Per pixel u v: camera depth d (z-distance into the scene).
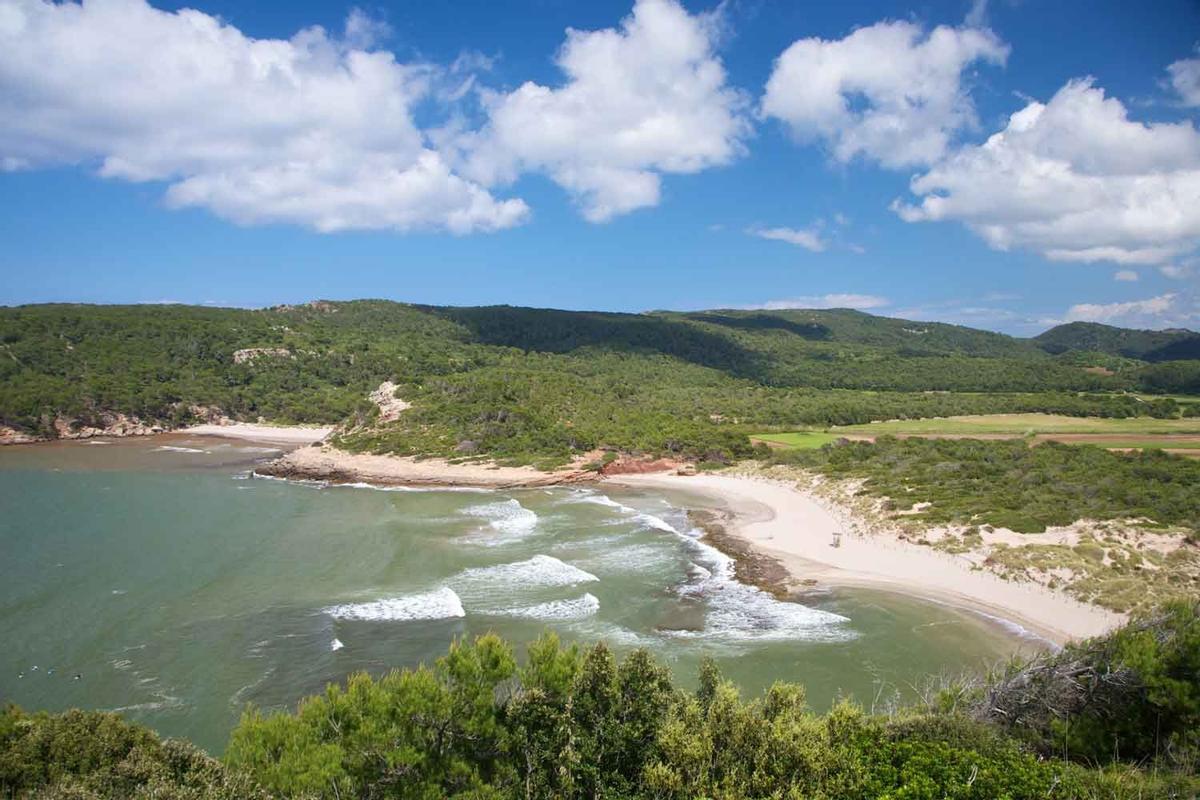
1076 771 12.46
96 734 12.31
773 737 12.37
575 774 12.63
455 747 13.16
